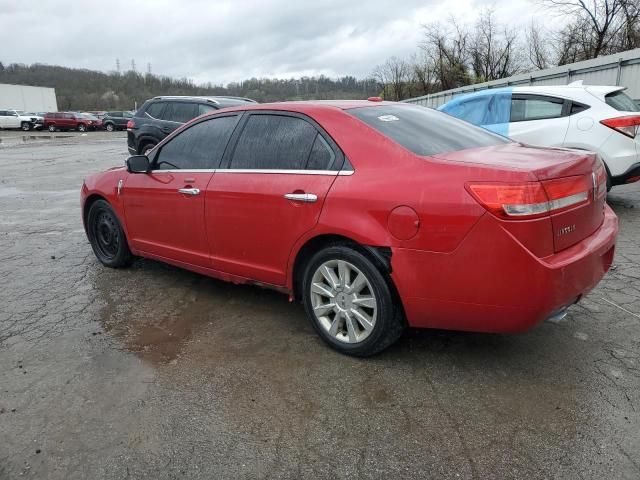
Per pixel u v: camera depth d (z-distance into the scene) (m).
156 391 2.87
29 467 2.30
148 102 11.63
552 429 2.46
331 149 3.21
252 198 3.48
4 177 12.70
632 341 3.28
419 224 2.72
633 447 2.32
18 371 3.10
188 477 2.22
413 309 2.86
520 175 2.52
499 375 2.95
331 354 3.24
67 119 43.59
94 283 4.64
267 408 2.69
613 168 6.29
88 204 5.13
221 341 3.46
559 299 2.62
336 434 2.48
